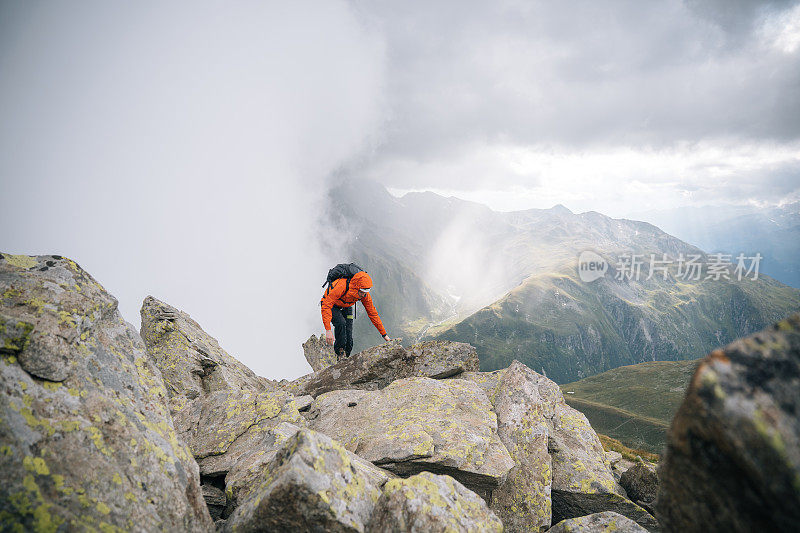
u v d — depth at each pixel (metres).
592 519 7.17
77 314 5.84
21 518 3.84
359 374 13.97
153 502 5.00
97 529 4.21
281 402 9.98
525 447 10.15
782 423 2.90
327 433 10.22
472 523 5.61
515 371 12.49
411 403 10.92
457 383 12.28
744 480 3.13
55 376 5.09
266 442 8.63
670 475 3.77
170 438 5.99
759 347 3.32
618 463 14.20
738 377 3.20
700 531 3.57
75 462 4.54
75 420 4.90
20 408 4.55
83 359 5.62
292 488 5.20
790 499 2.80
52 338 5.24
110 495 4.58
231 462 8.19
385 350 14.07
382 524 5.53
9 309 5.36
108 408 5.38
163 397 6.57
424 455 8.22
